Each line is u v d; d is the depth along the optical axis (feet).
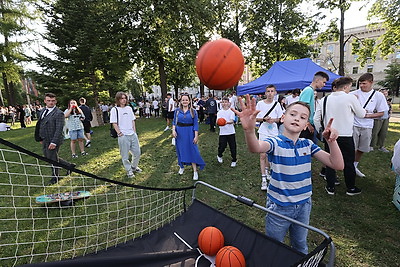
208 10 54.65
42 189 13.94
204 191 12.92
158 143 25.59
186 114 14.35
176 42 50.80
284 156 5.92
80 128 21.03
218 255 6.79
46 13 42.45
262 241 7.08
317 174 14.92
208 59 5.06
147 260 7.28
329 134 5.55
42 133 14.05
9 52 57.88
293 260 6.25
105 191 13.20
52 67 42.78
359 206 10.78
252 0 64.59
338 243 8.41
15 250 8.48
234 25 68.74
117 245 8.21
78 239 9.05
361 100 13.32
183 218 9.36
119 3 49.42
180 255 7.60
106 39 47.83
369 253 7.88
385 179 13.52
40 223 10.19
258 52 68.13
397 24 43.42
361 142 13.33
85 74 44.60
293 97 20.77
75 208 11.34
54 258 8.07
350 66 142.00
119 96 14.65
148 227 9.48
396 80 115.85
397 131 28.94
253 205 6.72
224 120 15.21
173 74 67.00
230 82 5.17
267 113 12.80
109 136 31.45
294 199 6.06
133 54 56.29
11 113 62.03
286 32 61.93
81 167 17.95
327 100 11.19
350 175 11.44
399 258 7.64
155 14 47.47
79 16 42.55
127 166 15.37
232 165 16.96
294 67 28.25
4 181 15.34
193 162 14.49
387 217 9.84
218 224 8.53
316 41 52.95
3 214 10.97
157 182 14.48
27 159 21.17
